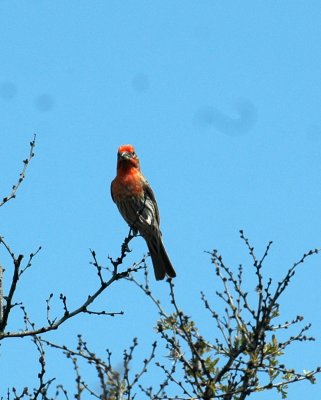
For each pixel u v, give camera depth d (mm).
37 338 11797
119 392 10195
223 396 11430
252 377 11680
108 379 10406
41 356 11562
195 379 11562
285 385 12094
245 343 11797
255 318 11773
